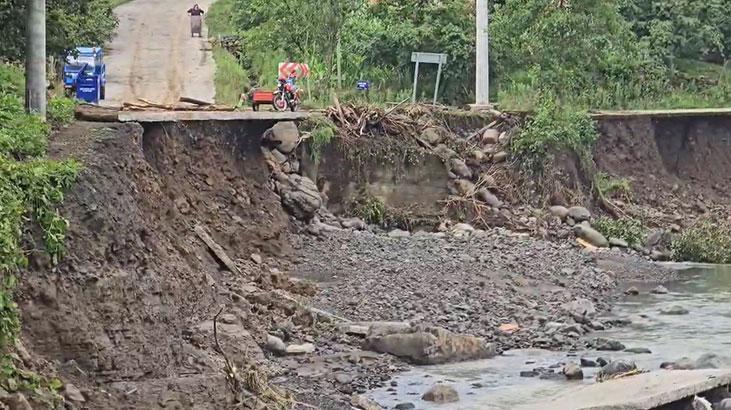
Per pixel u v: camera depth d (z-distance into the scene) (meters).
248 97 46.28
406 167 41.59
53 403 15.21
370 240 36.53
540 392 21.03
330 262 33.03
